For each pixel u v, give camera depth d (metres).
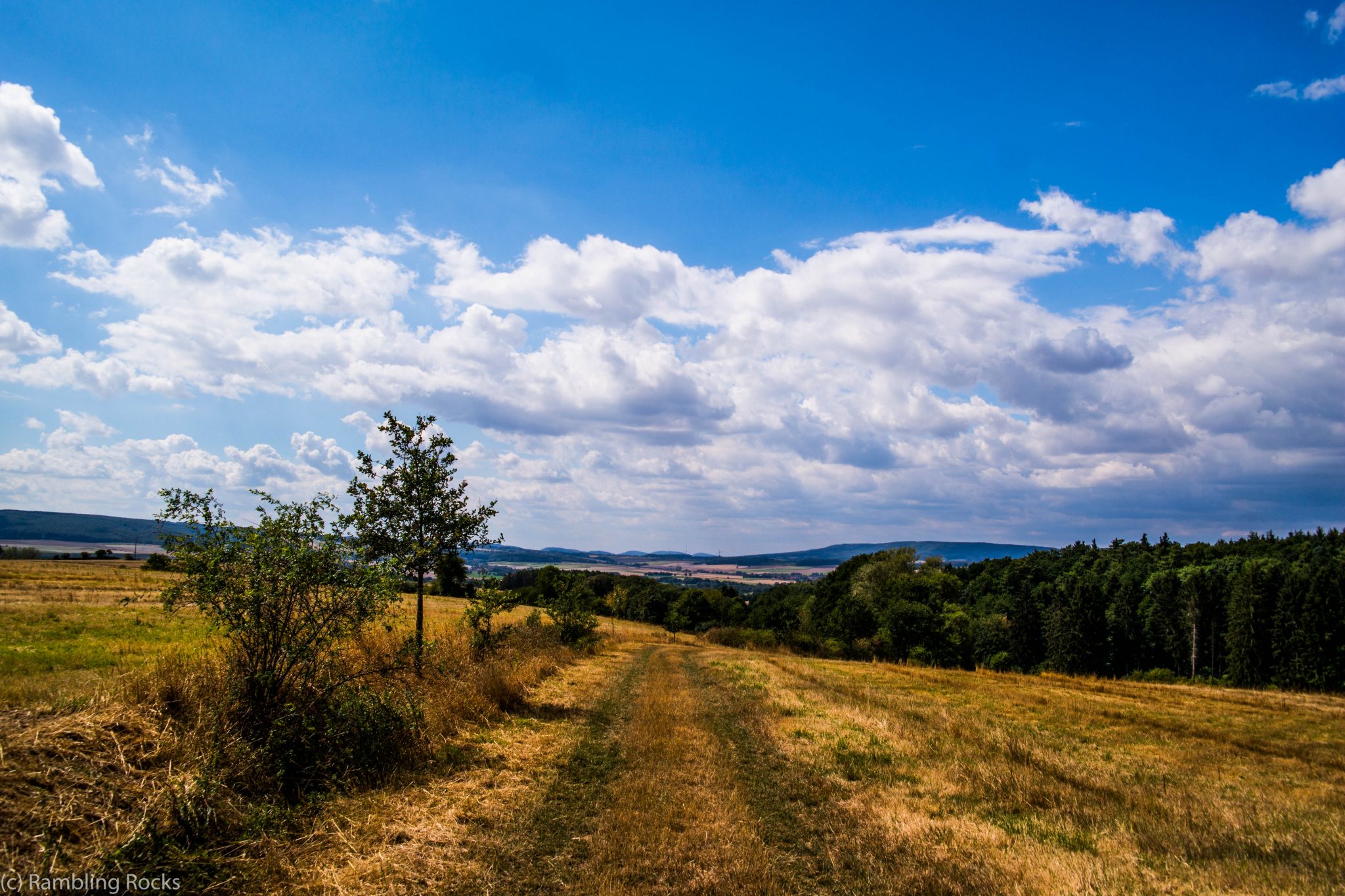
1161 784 10.18
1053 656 71.31
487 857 5.72
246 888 4.88
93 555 101.81
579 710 13.45
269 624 7.59
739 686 19.25
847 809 7.60
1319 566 59.56
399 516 12.92
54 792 5.00
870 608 61.69
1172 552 92.50
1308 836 7.43
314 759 7.33
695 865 5.75
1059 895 5.39
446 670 11.98
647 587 95.50
